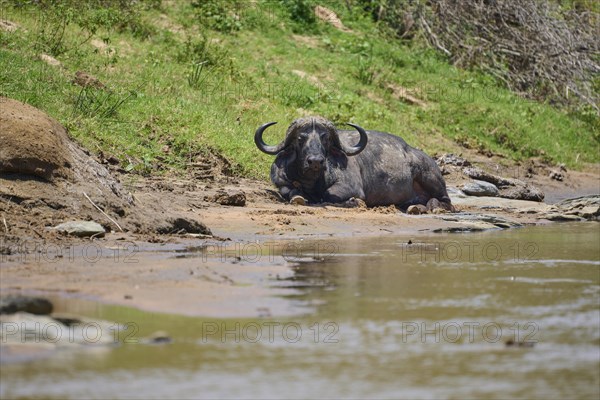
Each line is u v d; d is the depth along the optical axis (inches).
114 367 551.2
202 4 2206.0
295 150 1368.1
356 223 1210.6
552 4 2787.9
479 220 1322.6
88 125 1445.6
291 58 2135.8
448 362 573.9
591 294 761.6
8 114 1020.5
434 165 1481.3
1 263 822.5
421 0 2586.1
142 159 1422.2
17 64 1561.3
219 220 1155.9
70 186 1019.9
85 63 1691.7
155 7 2127.2
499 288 781.3
